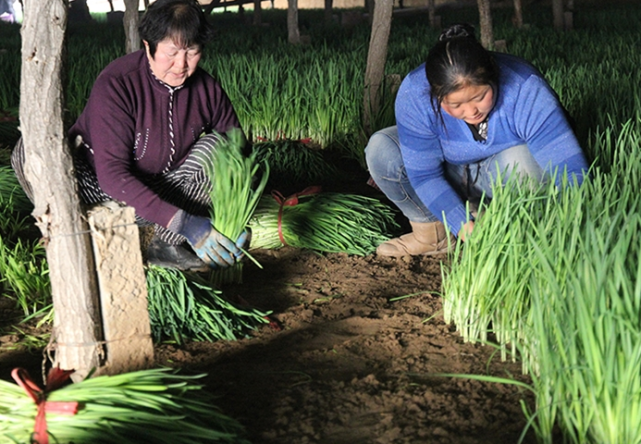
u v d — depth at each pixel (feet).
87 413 6.73
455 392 8.13
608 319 6.37
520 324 8.77
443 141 10.48
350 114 19.52
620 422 6.38
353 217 13.29
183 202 11.07
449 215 10.63
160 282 9.78
